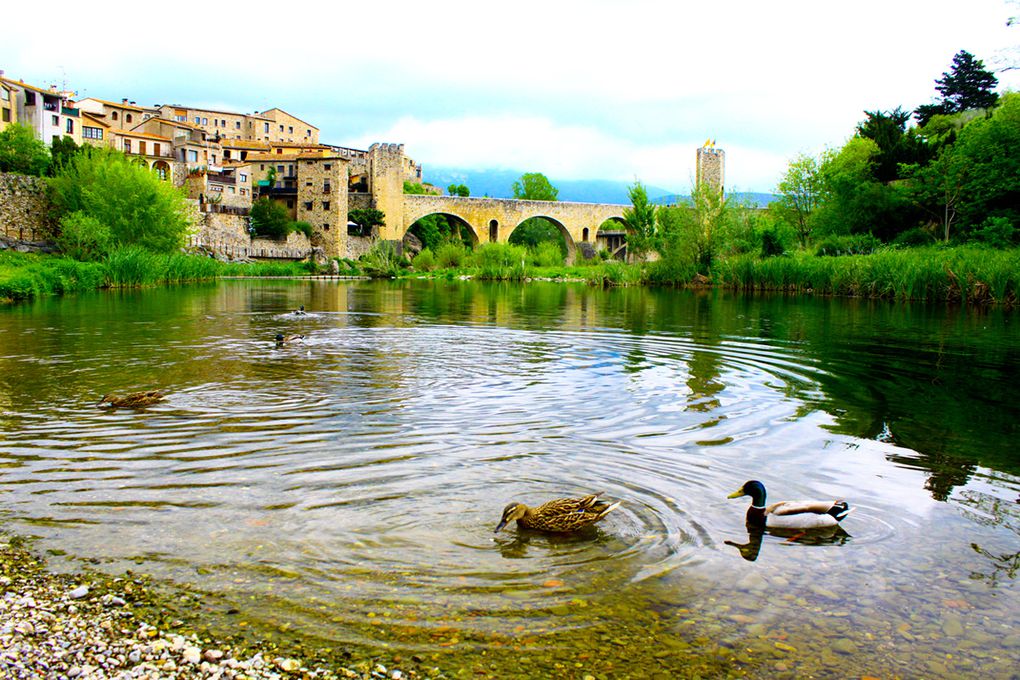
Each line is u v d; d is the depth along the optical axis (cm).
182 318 2272
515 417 977
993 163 5153
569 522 596
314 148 11881
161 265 4638
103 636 459
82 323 2080
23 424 916
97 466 754
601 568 552
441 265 7750
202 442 841
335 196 9081
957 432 934
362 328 2064
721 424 957
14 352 1509
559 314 2667
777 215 7281
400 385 1190
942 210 5775
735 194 5275
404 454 800
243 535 593
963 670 439
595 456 803
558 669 434
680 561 565
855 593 524
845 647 459
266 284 4894
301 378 1243
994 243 4594
